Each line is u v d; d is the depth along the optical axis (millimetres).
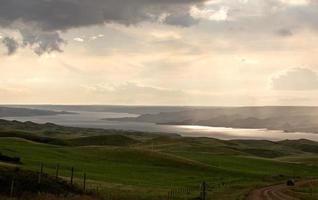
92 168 91250
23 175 42219
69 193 41438
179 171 103125
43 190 39688
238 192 68688
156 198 52312
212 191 67938
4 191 36625
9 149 102000
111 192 51844
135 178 82438
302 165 144000
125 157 118125
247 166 129000
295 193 72125
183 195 58656
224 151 186750
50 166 83688
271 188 79188
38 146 123438
